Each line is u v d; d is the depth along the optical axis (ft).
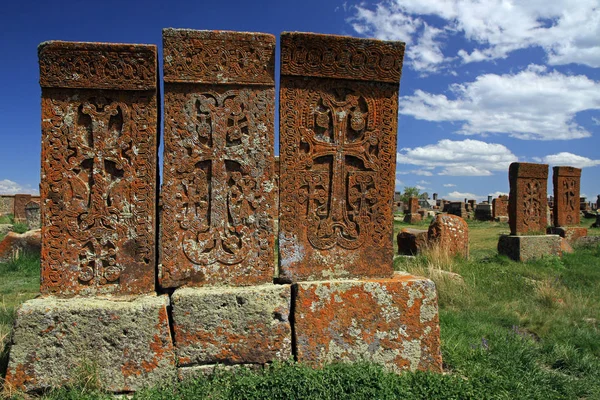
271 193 11.41
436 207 139.33
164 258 10.94
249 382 9.62
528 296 21.77
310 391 9.43
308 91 11.68
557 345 14.33
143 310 10.23
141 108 10.89
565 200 46.52
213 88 11.16
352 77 11.80
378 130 12.06
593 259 36.14
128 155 10.87
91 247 10.82
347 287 11.23
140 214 10.89
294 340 10.98
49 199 10.66
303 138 11.64
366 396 9.50
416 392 9.91
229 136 11.20
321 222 11.73
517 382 11.02
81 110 10.77
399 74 12.07
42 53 10.51
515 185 37.58
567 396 11.07
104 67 10.71
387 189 12.13
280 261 11.48
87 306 10.12
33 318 9.93
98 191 10.78
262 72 11.29
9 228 55.11
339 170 11.88
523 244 35.27
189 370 10.34
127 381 10.12
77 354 10.03
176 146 11.00
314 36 11.42
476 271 26.43
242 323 10.66
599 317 18.90
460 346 13.39
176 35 10.86
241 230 11.25
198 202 11.12
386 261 12.07
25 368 9.86
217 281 11.16
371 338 11.18
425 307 11.50
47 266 10.66
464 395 9.96
